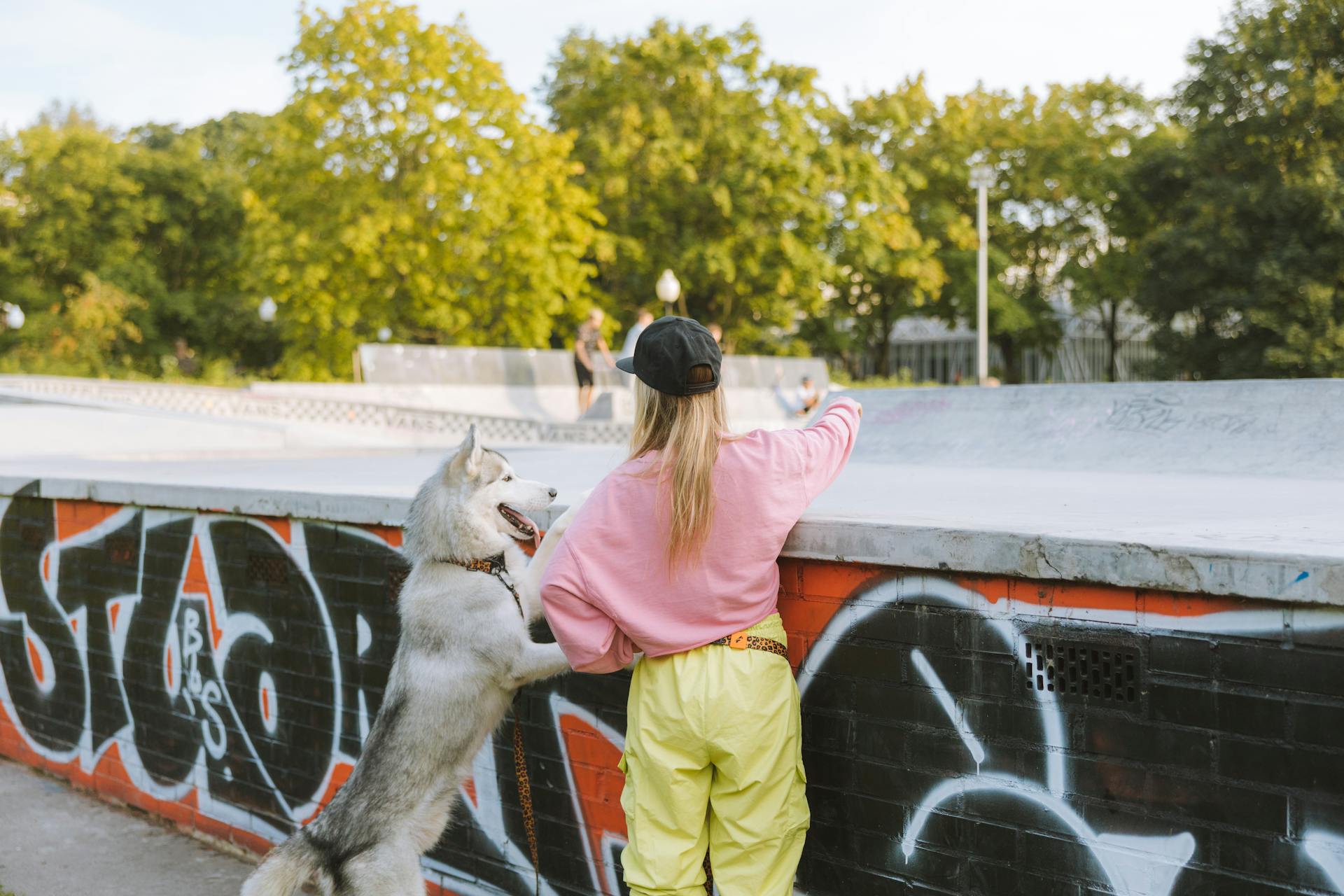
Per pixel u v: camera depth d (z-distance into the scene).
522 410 24.88
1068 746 2.48
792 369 26.31
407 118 29.19
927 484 4.71
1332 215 30.41
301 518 4.64
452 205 29.11
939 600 2.70
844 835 2.92
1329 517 3.02
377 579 4.32
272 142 30.59
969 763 2.65
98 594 5.81
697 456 2.48
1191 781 2.29
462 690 3.34
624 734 3.48
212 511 5.10
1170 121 36.41
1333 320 30.50
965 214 45.81
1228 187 32.62
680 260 34.12
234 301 47.47
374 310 30.23
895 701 2.79
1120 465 5.95
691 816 2.54
